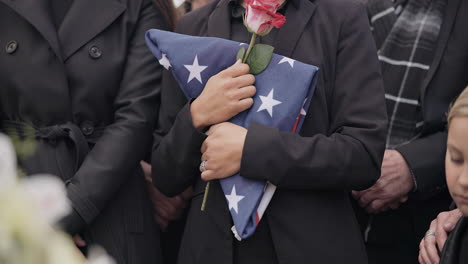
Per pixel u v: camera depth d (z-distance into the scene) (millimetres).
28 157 2125
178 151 2016
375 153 1939
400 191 2395
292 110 1877
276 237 1904
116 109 2279
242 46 1959
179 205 2535
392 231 2514
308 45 2014
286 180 1866
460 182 1566
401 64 2527
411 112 2494
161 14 2389
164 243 2736
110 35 2275
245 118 1938
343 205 2004
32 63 2164
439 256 1958
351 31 2041
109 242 2133
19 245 623
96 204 2047
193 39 2043
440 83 2441
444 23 2477
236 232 1859
